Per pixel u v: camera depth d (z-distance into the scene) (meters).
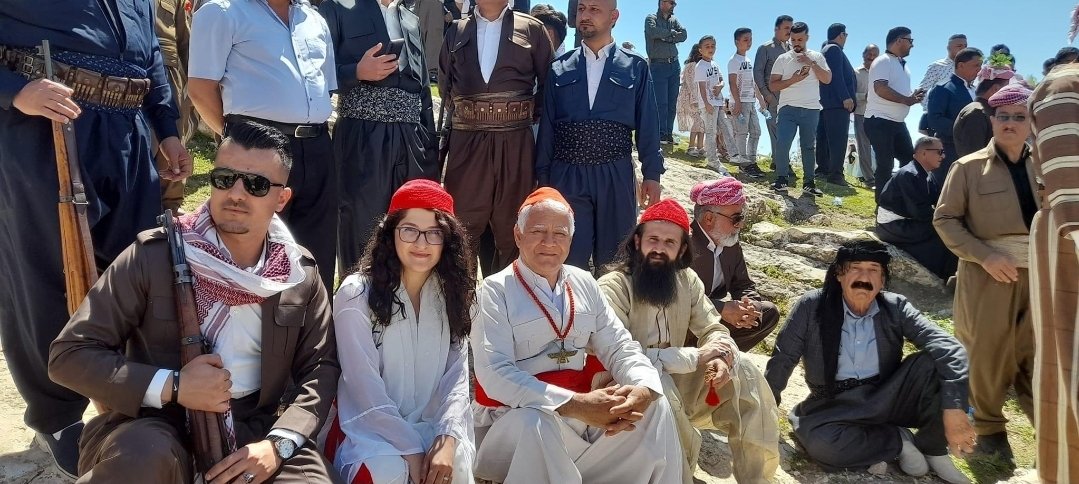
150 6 3.30
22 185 2.88
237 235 2.52
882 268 4.01
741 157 10.59
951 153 7.88
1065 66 2.55
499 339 3.25
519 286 3.37
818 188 9.88
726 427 3.75
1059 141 2.41
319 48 3.77
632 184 4.53
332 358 2.76
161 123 3.39
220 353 2.50
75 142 2.76
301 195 3.74
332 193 3.85
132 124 3.12
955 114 7.91
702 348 3.64
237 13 3.52
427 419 2.93
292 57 3.64
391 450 2.70
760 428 3.63
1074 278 2.45
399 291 2.93
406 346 2.92
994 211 4.33
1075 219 2.35
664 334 3.77
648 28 10.67
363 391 2.77
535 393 3.10
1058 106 2.44
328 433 2.88
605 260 4.45
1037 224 2.61
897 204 7.04
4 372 3.76
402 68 4.07
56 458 3.02
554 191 3.47
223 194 2.47
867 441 3.94
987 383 4.38
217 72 3.51
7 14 2.80
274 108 3.55
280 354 2.60
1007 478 4.14
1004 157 4.38
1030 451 4.43
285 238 2.66
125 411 2.30
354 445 2.72
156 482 2.21
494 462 3.14
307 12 3.78
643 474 3.16
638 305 3.76
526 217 3.37
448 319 2.98
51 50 2.85
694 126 10.91
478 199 4.40
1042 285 2.56
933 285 6.84
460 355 3.00
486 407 3.32
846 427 3.96
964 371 3.77
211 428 2.36
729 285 4.52
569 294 3.39
